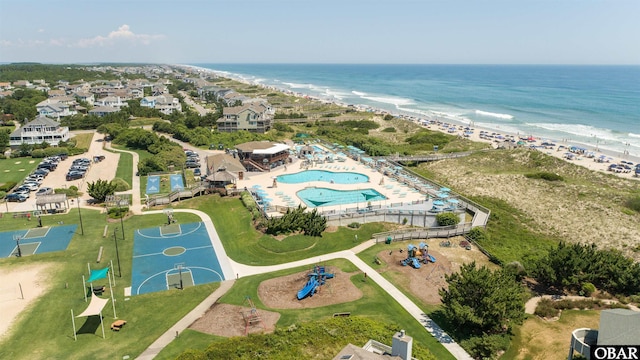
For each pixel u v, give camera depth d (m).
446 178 112.81
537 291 55.91
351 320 45.78
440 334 45.41
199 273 59.12
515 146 144.00
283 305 50.66
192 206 84.44
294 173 106.69
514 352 42.88
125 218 78.81
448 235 72.94
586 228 80.06
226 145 139.00
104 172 109.62
